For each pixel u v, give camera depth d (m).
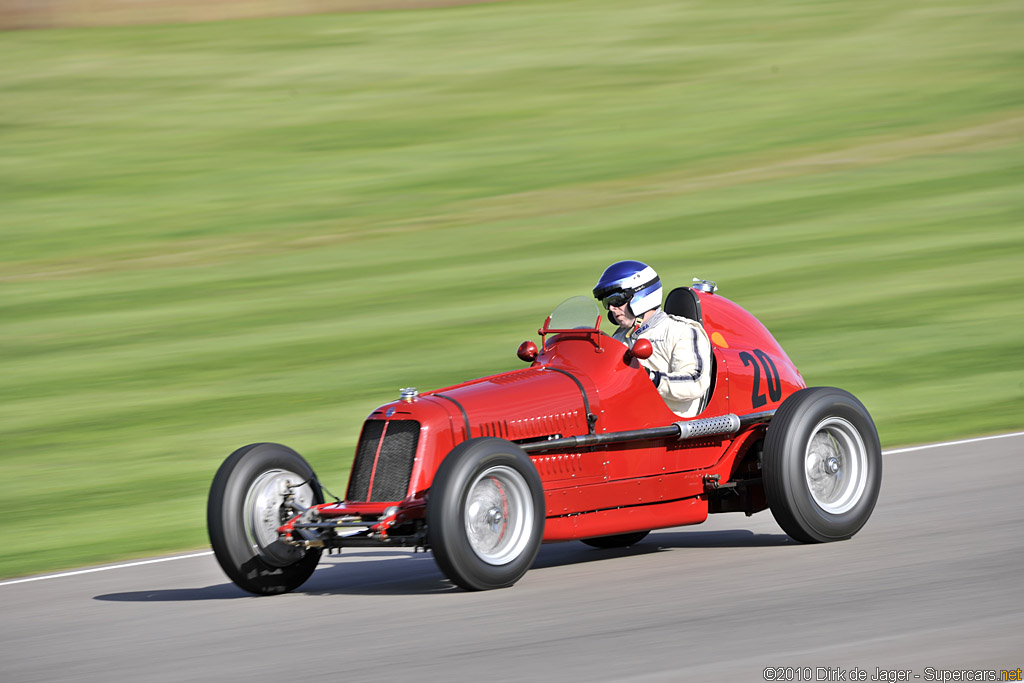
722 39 143.88
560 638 20.47
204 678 19.48
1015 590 21.88
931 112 112.00
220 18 161.12
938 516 29.12
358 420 47.09
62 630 23.77
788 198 88.50
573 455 26.22
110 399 52.78
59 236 90.00
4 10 157.50
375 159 108.00
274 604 24.86
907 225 79.19
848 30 143.25
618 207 89.12
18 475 42.38
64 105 129.12
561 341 28.23
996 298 61.91
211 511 25.41
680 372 28.05
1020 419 42.50
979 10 146.50
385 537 23.98
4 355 61.88
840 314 60.47
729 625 20.69
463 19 157.38
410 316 64.81
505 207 91.56
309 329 63.69
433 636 21.09
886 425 42.84
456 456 23.75
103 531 35.00
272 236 87.62
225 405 50.56
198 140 116.38
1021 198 84.25
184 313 69.06
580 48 143.38
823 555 26.03
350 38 150.88
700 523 29.64
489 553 24.16
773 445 26.94
